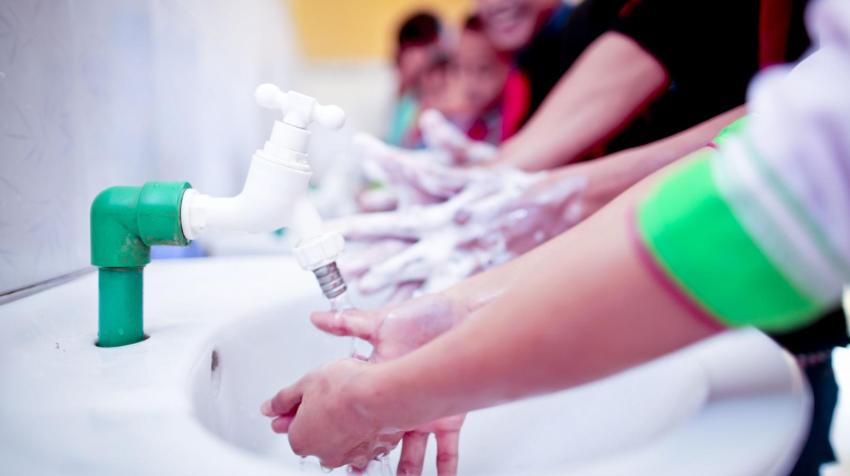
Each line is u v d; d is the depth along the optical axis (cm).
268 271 62
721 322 19
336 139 185
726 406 27
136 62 65
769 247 17
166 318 44
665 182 21
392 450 40
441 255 56
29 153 43
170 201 34
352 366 31
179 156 79
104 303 37
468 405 25
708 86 62
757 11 56
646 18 63
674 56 62
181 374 32
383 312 39
